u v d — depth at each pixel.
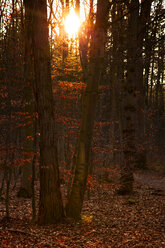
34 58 7.04
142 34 13.37
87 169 7.77
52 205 7.29
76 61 12.42
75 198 7.72
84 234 6.54
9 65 7.54
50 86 7.20
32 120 11.05
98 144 11.36
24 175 11.48
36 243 5.67
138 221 7.71
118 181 13.88
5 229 6.43
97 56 7.57
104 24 7.65
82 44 10.15
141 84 18.89
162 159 22.98
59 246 5.60
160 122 31.72
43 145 7.23
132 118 11.60
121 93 15.23
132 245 5.72
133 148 11.62
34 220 7.57
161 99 33.16
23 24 7.87
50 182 7.27
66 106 12.97
